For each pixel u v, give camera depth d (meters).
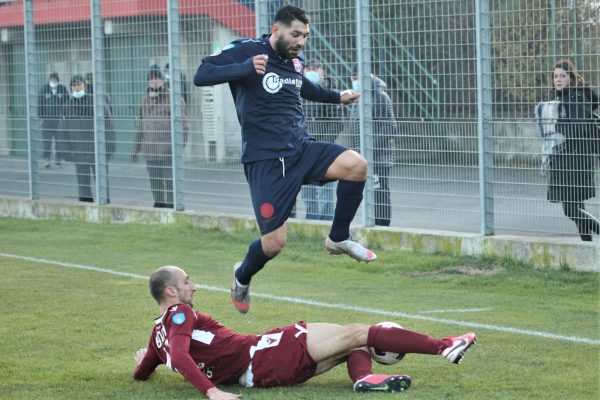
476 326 23.94
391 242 35.00
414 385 18.52
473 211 33.53
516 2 31.36
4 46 49.56
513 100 31.80
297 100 20.78
